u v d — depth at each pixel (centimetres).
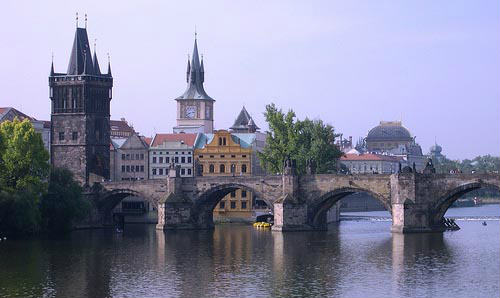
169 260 16900
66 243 19825
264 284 14238
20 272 15450
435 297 13175
